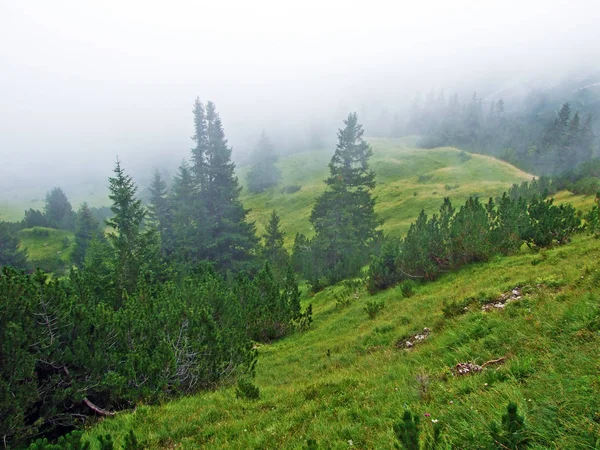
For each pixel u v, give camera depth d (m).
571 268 10.31
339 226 49.69
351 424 5.88
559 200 43.31
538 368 5.41
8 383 7.39
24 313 8.58
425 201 73.81
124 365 10.03
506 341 7.14
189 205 53.97
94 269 27.83
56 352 8.87
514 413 3.63
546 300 8.23
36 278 9.94
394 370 8.24
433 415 5.09
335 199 51.56
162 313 12.21
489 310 9.49
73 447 4.72
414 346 9.84
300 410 7.16
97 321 10.20
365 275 27.34
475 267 16.27
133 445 5.58
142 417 8.18
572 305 6.91
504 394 4.84
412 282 18.28
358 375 8.77
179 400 9.44
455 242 17.28
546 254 13.93
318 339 15.91
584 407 3.76
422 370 7.23
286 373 11.95
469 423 4.37
